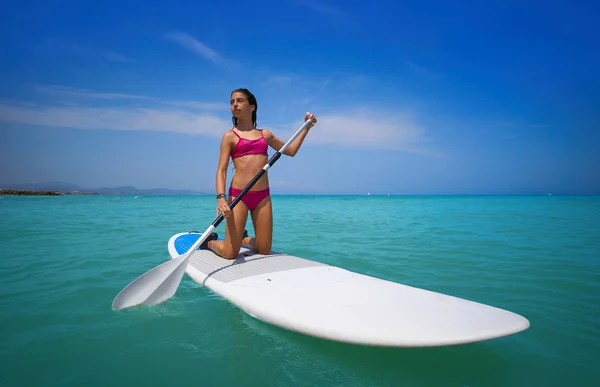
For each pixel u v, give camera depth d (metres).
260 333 2.10
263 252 3.68
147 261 3.97
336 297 2.37
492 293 2.91
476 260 4.17
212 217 10.36
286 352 1.87
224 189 3.27
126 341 1.98
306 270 3.02
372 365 1.74
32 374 1.62
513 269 3.72
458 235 6.42
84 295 2.78
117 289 2.94
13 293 2.81
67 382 1.55
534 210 15.00
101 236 5.92
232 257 3.52
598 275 3.48
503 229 7.38
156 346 1.92
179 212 12.90
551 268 3.77
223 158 3.42
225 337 2.04
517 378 1.63
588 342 2.01
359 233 6.72
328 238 6.00
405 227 7.81
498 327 1.87
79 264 3.81
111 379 1.58
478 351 1.90
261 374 1.64
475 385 1.57
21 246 4.90
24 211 12.20
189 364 1.73
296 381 1.59
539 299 2.76
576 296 2.84
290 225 8.34
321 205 21.70
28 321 2.25
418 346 1.77
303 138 3.90
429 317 2.01
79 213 11.66
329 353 1.87
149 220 9.20
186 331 2.13
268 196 3.62
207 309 2.50
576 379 1.62
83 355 1.81
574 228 7.58
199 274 3.15
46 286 3.01
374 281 2.67
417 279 3.34
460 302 2.21
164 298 2.68
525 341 2.02
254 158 3.51
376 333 1.84
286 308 2.23
